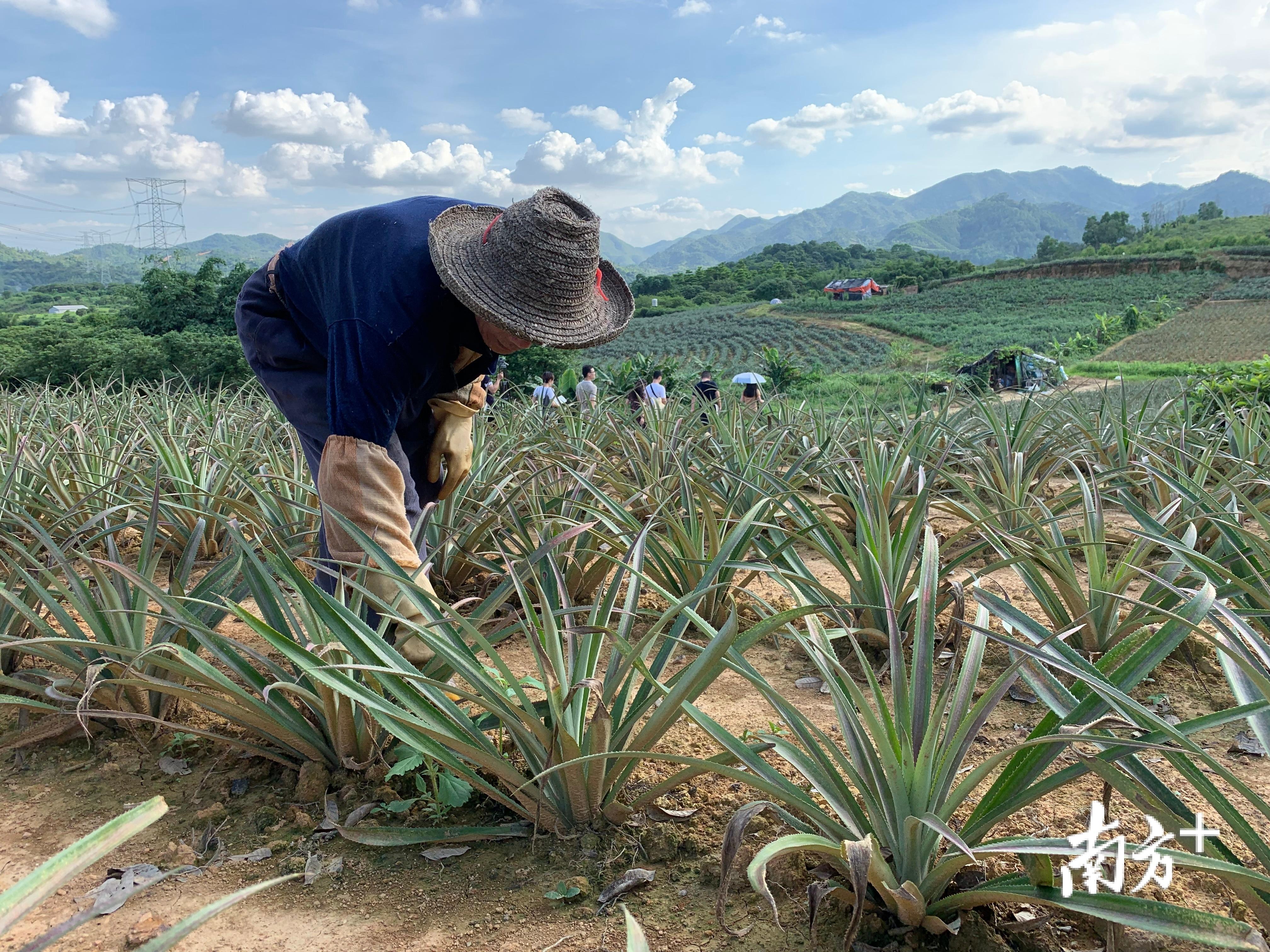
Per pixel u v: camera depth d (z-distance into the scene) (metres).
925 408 5.37
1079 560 3.66
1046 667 1.70
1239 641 1.54
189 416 5.64
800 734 1.62
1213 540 3.33
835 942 1.47
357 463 2.08
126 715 1.85
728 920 1.54
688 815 1.84
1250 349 45.94
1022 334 62.59
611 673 1.93
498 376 6.36
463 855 1.77
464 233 2.17
